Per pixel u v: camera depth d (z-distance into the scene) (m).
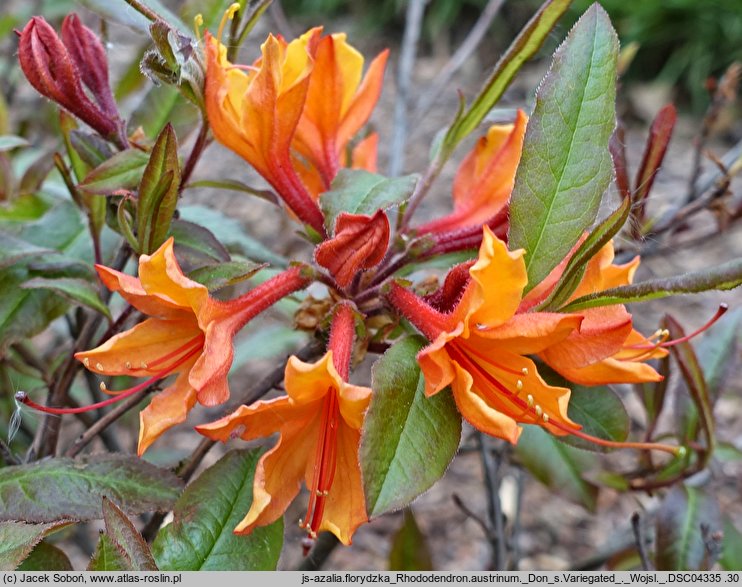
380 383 0.19
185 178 0.24
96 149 0.24
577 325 0.19
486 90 0.24
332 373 0.19
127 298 0.20
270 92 0.22
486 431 0.19
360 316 0.22
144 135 0.25
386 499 0.18
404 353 0.20
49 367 0.31
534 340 0.19
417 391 0.20
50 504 0.21
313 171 0.26
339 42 0.25
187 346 0.20
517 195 0.20
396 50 0.99
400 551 0.32
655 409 0.29
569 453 0.29
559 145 0.21
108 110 0.24
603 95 0.21
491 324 0.19
